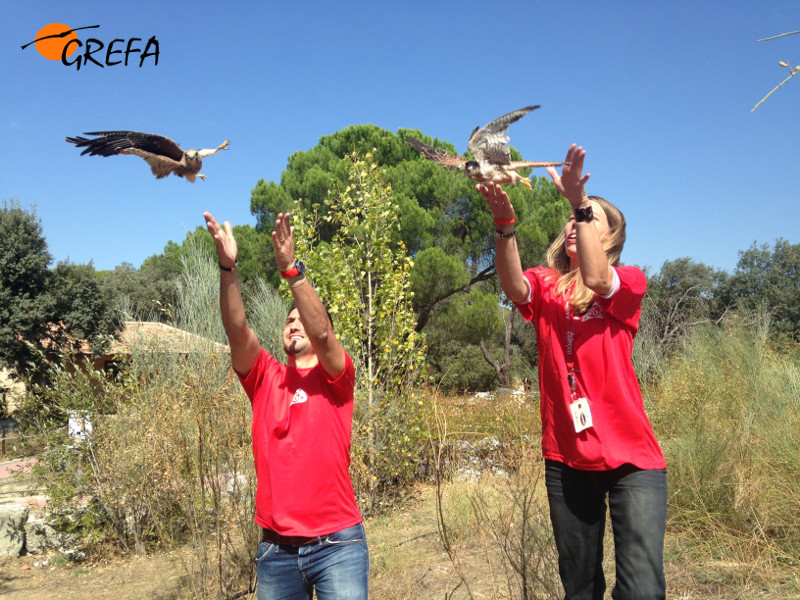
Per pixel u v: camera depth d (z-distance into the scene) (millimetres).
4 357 20953
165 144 2586
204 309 9156
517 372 25031
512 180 2742
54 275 23078
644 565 2484
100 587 6078
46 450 7488
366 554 2719
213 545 6023
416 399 8453
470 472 7402
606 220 2941
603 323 2709
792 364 7137
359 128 24516
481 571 5055
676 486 5496
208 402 5285
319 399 2779
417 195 21922
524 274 3043
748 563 4445
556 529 2836
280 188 22906
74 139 2449
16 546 7152
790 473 5148
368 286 8875
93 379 8391
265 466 2771
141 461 7070
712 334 8789
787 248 29531
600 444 2619
